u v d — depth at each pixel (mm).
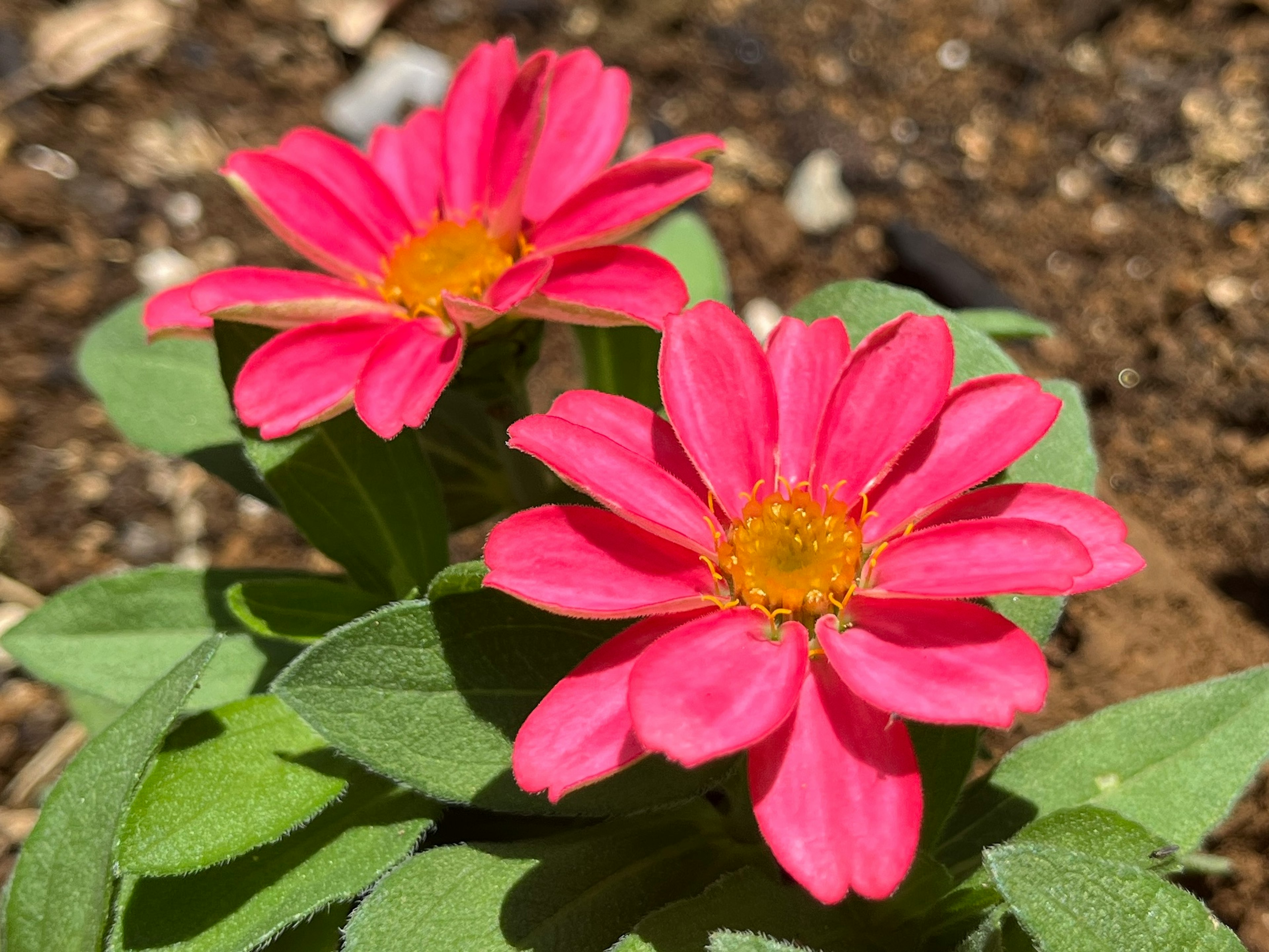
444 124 249
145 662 261
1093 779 237
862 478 214
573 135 245
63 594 262
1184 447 310
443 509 244
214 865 220
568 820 243
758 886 218
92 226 369
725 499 212
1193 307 329
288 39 408
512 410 249
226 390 251
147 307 244
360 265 243
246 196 236
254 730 225
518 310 226
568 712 201
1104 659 276
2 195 364
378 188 248
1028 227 357
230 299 233
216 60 403
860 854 194
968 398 214
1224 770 234
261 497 265
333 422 240
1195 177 354
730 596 212
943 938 219
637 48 402
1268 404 307
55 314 354
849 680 196
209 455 267
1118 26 391
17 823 290
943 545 204
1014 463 239
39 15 402
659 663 197
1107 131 370
